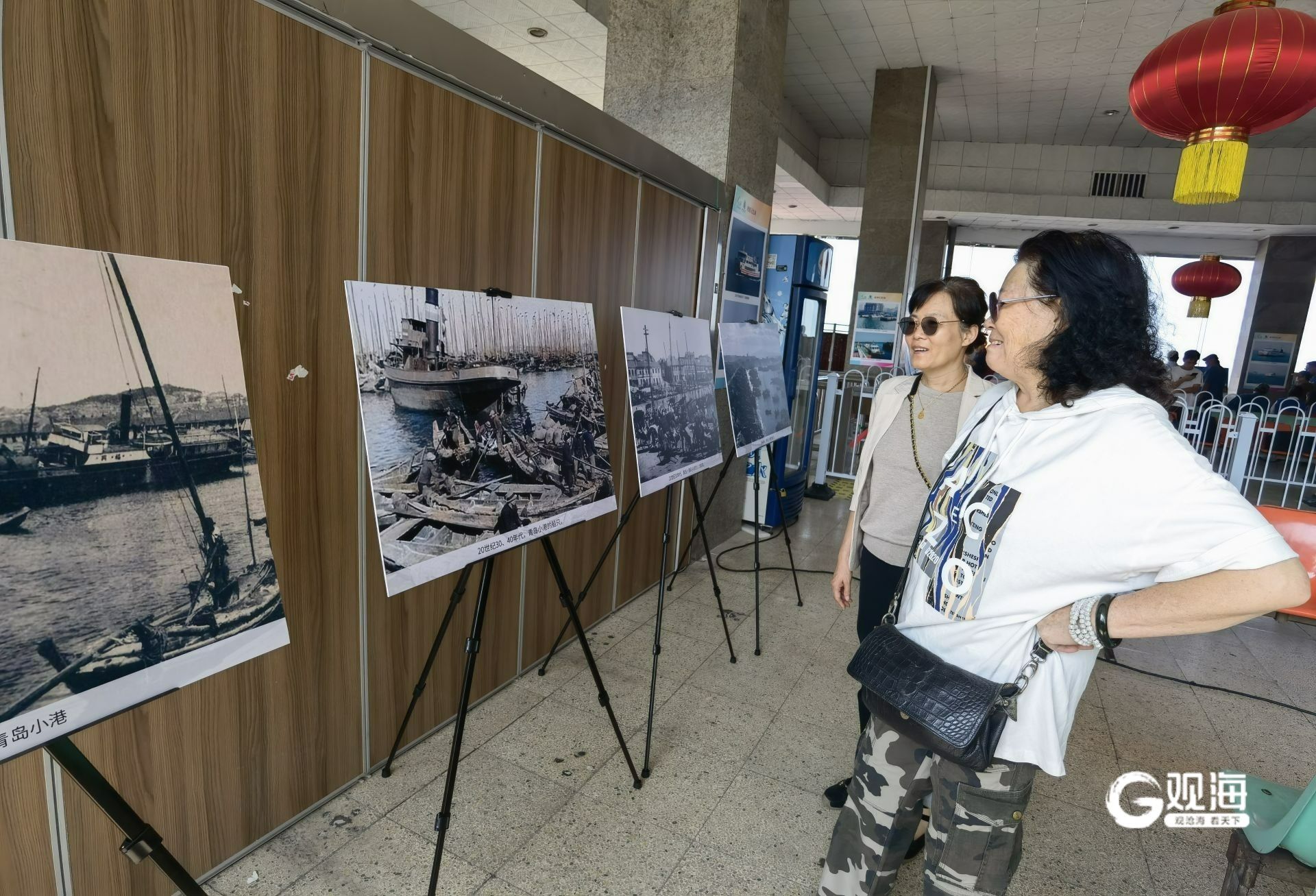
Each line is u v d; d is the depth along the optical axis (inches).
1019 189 454.6
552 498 75.8
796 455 219.1
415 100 77.2
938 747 43.6
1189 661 132.3
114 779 57.9
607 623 132.3
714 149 154.2
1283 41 129.0
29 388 35.4
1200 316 430.0
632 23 161.2
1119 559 38.9
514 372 72.0
